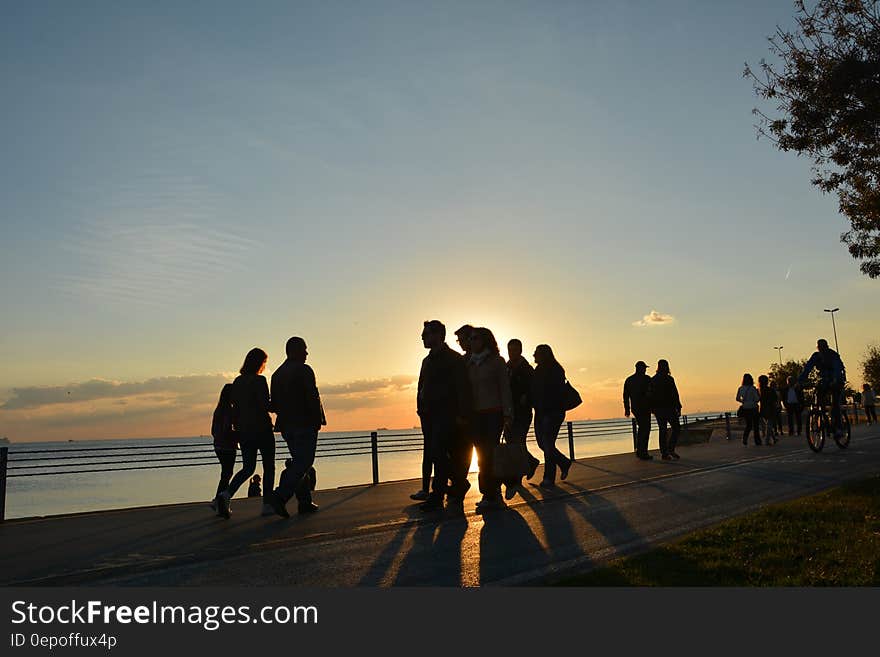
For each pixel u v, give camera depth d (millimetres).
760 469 14930
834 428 17734
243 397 10594
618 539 8289
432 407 10711
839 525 8164
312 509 11078
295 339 10812
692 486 12781
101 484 74812
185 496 49688
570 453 20422
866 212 13609
